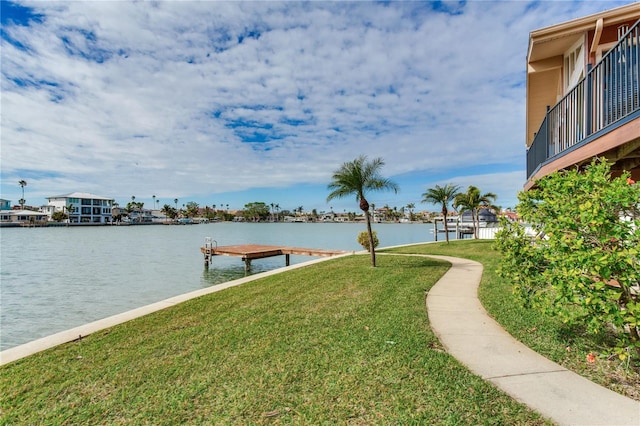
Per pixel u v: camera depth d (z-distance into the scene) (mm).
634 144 4328
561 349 4352
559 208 3752
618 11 6480
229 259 26250
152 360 4434
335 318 6020
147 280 16859
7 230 72688
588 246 3377
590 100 5270
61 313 10844
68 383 3859
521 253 4375
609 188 3402
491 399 3244
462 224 37094
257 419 3055
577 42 8141
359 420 2994
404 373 3816
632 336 3494
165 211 126750
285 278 10664
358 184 12609
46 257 26062
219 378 3857
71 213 94750
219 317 6371
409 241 41500
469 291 8133
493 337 4930
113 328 5859
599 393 3295
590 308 3320
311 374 3867
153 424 3039
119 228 88188
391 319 5855
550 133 7293
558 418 2904
